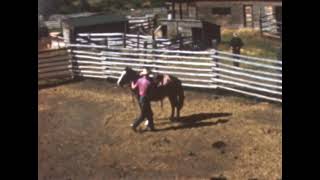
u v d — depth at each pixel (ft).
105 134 61.05
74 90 81.05
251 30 132.98
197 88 78.54
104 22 126.62
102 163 53.01
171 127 61.93
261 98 71.26
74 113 69.41
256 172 49.11
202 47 112.16
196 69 78.79
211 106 69.26
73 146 57.77
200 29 122.01
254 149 54.29
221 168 50.49
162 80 61.57
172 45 105.09
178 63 81.25
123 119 65.87
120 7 217.36
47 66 87.86
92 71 87.86
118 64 85.56
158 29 129.29
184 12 149.69
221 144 55.77
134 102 71.26
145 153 54.90
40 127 63.57
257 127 60.18
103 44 105.50
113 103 73.00
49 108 71.77
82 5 215.51
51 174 50.60
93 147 57.31
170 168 51.08
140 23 137.28
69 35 122.72
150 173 50.19
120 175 50.01
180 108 63.62
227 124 61.82
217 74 76.84
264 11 133.08
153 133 60.29
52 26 174.09
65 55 89.10
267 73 71.20
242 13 137.39
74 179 49.52
